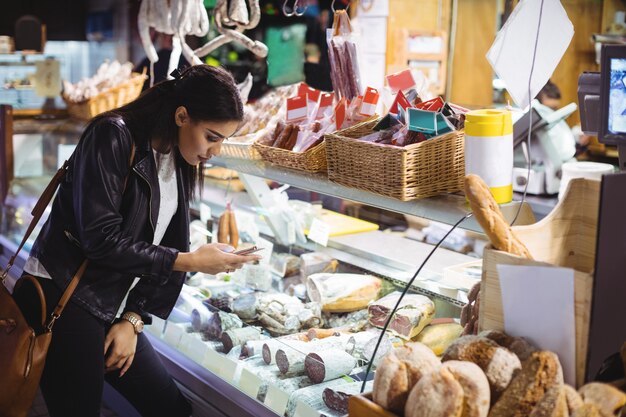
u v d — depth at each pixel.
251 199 3.02
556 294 1.47
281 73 4.20
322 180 2.37
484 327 1.64
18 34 5.04
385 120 2.28
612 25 5.11
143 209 2.12
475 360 1.52
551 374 1.42
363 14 4.25
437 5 4.87
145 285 2.35
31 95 4.27
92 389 2.16
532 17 1.91
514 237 1.59
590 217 1.69
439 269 2.37
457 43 5.11
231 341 2.46
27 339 2.02
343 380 2.13
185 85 2.03
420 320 2.15
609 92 1.70
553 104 4.67
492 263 1.59
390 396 1.52
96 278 2.14
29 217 3.98
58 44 5.25
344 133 2.30
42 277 2.12
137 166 2.07
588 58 5.24
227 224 2.90
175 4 3.09
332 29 2.65
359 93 2.61
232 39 3.00
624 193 1.45
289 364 2.22
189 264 2.12
